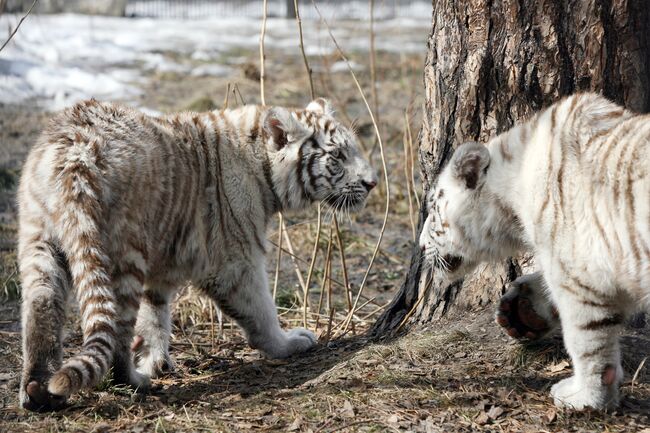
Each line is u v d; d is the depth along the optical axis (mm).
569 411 8422
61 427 8242
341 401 8711
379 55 30875
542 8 9516
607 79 9617
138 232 9125
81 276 8578
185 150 9891
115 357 9117
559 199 8359
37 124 21438
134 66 28344
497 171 9062
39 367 8461
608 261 8086
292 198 10797
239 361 10734
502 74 9742
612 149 8133
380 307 12391
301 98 24438
